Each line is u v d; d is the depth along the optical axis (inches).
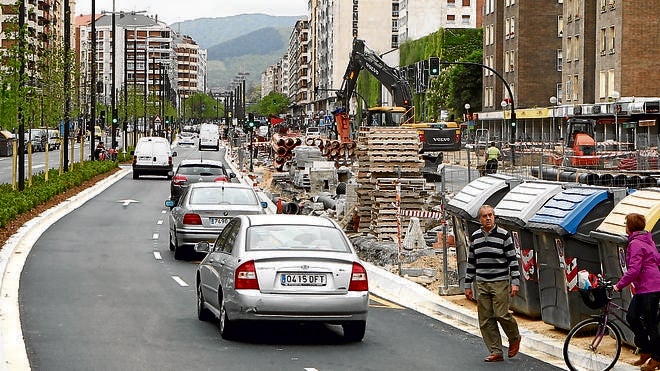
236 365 808.9
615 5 4650.6
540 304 1037.2
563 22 5487.2
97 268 1478.8
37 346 872.9
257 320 882.1
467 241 1194.6
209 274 992.2
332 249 924.0
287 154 4503.0
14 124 2518.5
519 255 1055.0
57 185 2874.0
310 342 928.3
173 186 2536.9
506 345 936.9
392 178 1844.2
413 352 885.8
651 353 777.6
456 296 1222.3
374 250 1672.0
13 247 1653.5
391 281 1343.5
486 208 863.7
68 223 2191.2
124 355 841.5
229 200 1601.9
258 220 965.8
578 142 3083.2
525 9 6131.9
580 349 822.5
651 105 3368.6
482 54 7268.7
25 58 2372.0
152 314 1073.5
